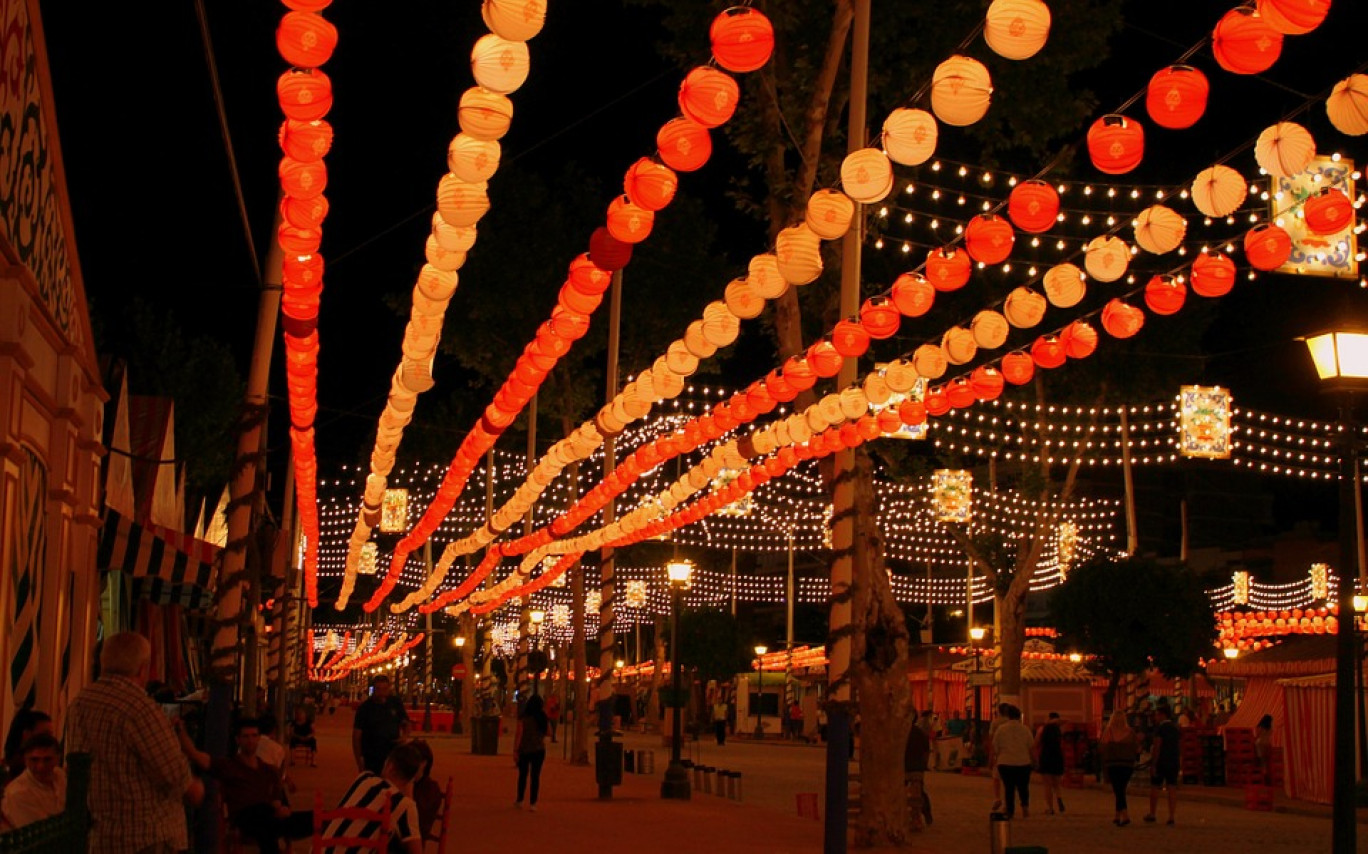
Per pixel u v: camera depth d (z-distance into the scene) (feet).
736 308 36.37
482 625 207.72
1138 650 108.06
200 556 65.05
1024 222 29.76
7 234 33.04
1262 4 21.61
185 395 115.24
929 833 68.18
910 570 231.91
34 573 37.29
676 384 43.57
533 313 107.45
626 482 65.92
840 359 41.65
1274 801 91.30
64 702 41.45
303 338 37.99
